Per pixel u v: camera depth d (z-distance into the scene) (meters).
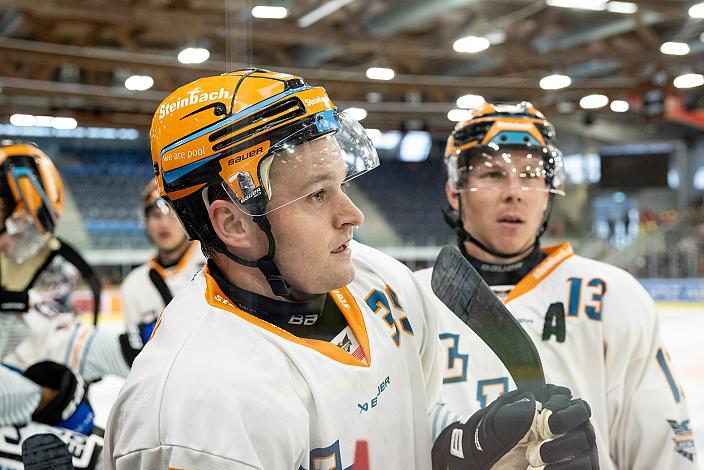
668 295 7.44
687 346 5.39
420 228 8.95
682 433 1.39
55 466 0.97
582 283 1.43
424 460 0.97
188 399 0.75
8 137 10.23
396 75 9.12
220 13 7.01
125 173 10.67
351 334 0.90
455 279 0.91
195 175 0.85
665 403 1.38
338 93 9.12
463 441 0.91
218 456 0.72
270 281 0.85
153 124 0.91
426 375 1.04
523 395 0.88
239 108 0.82
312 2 7.06
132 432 0.78
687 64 8.08
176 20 6.96
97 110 8.88
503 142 1.39
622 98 8.80
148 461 0.75
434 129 9.62
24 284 1.53
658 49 7.88
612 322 1.39
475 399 1.15
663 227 9.11
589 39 8.33
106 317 7.66
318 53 8.32
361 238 8.70
